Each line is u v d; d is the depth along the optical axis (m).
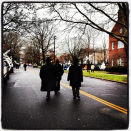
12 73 24.31
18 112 5.11
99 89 9.98
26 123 4.17
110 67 24.05
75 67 6.97
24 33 11.99
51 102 6.44
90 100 6.84
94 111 5.26
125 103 6.35
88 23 11.44
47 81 6.82
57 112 5.13
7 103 6.23
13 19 11.15
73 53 37.78
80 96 7.69
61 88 10.28
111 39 29.58
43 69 6.89
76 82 6.86
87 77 20.00
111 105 6.03
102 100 6.85
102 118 4.58
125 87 10.95
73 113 5.04
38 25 11.12
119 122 4.27
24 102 6.41
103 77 17.73
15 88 9.99
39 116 4.73
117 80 14.67
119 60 25.20
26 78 16.70
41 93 8.42
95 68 34.31
